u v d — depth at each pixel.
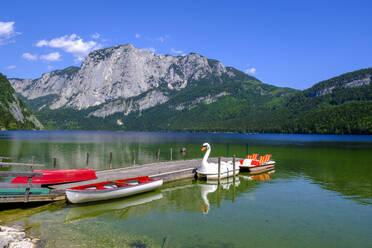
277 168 43.34
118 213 20.05
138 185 24.97
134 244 14.50
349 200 23.88
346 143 108.38
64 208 20.89
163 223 17.92
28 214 19.36
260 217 19.30
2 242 13.30
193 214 19.91
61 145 87.50
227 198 24.70
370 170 40.91
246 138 167.25
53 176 25.11
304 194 26.12
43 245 14.07
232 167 36.38
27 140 108.25
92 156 58.22
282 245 14.77
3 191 20.59
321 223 18.12
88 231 16.28
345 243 15.12
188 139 153.38
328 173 38.41
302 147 87.94
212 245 14.60
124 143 107.56
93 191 21.83
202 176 34.22
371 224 18.00
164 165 39.19
